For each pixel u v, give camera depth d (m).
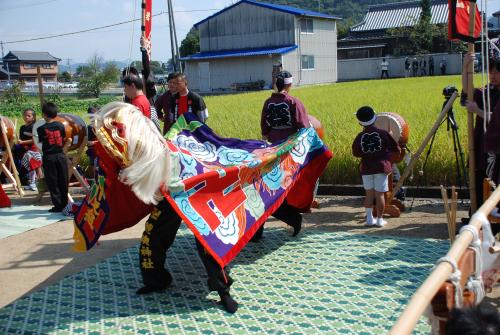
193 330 4.21
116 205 4.57
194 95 7.34
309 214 7.73
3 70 70.75
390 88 26.41
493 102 5.70
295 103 6.72
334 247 6.09
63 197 8.33
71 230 7.36
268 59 43.16
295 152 6.13
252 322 4.31
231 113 16.44
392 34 52.69
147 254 4.80
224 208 4.71
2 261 6.14
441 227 6.72
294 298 4.73
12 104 37.62
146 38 7.32
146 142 4.13
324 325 4.18
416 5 58.72
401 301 4.55
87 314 4.57
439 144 9.05
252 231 4.94
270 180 5.53
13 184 9.95
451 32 5.07
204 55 46.28
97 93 48.09
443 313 2.14
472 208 5.32
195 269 5.62
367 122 6.64
